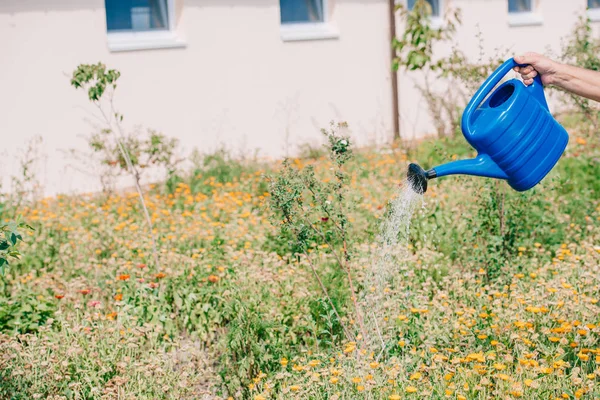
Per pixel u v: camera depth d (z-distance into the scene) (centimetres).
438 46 1445
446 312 541
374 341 516
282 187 521
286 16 1298
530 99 398
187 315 596
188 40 1164
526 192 714
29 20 1028
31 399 477
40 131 1041
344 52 1330
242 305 547
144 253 719
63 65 1055
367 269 630
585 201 836
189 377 511
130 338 532
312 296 588
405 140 1261
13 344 513
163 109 1145
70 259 732
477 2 1505
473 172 401
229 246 718
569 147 1084
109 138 1084
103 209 920
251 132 1232
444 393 443
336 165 539
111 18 1115
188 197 911
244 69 1221
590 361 474
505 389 440
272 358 520
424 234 712
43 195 1031
